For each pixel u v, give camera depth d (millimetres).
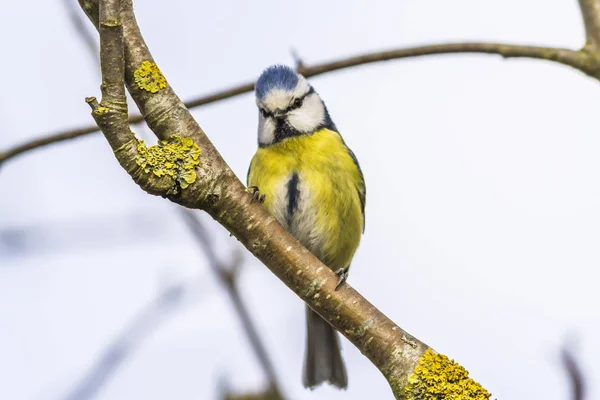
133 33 5711
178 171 5594
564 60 6629
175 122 5660
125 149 5457
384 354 5375
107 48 5207
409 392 5207
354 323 5496
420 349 5332
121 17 5738
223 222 5766
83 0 5527
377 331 5438
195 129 5703
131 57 5668
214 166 5672
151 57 5742
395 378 5293
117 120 5379
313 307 5652
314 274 5637
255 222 5707
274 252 5699
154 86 5652
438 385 5156
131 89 5672
